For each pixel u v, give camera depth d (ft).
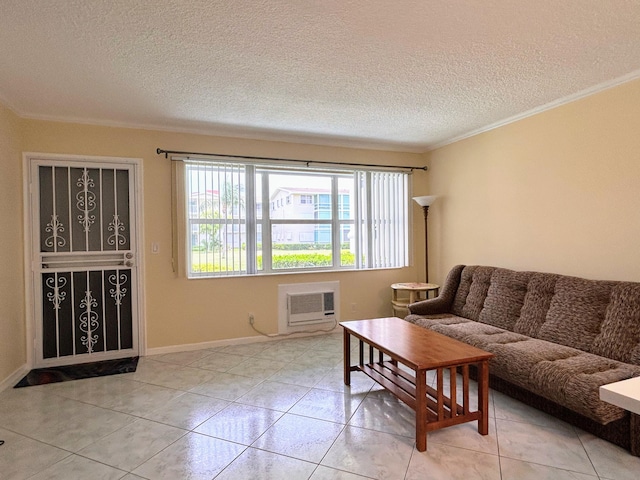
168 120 11.82
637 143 8.74
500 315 10.82
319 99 10.18
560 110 10.49
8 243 10.09
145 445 7.02
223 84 9.08
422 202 14.79
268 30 6.70
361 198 15.44
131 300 12.25
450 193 14.80
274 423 7.81
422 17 6.36
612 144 9.23
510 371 8.14
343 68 8.29
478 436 7.22
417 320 11.63
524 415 8.04
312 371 10.74
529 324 9.96
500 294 11.08
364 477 6.04
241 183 13.53
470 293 12.15
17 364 10.51
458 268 13.00
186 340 12.73
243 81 8.92
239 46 7.26
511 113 11.54
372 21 6.45
